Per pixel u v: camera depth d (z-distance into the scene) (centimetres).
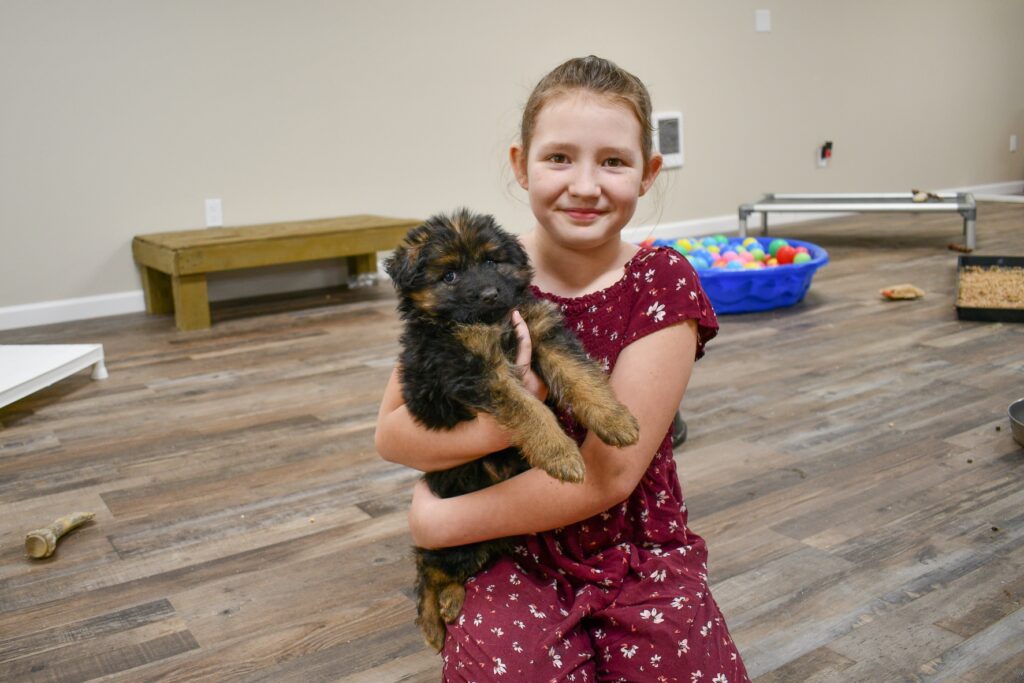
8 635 193
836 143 805
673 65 695
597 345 141
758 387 340
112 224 499
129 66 490
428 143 598
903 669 169
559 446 120
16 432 315
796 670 170
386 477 270
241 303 526
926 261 582
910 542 217
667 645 126
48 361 352
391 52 573
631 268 140
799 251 490
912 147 861
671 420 137
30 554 226
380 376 371
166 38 497
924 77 854
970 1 873
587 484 128
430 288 131
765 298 457
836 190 814
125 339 446
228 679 176
